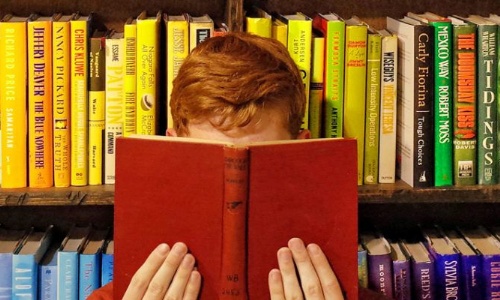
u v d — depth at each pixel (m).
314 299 0.90
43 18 1.31
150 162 0.89
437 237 1.42
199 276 0.90
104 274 1.30
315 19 1.36
